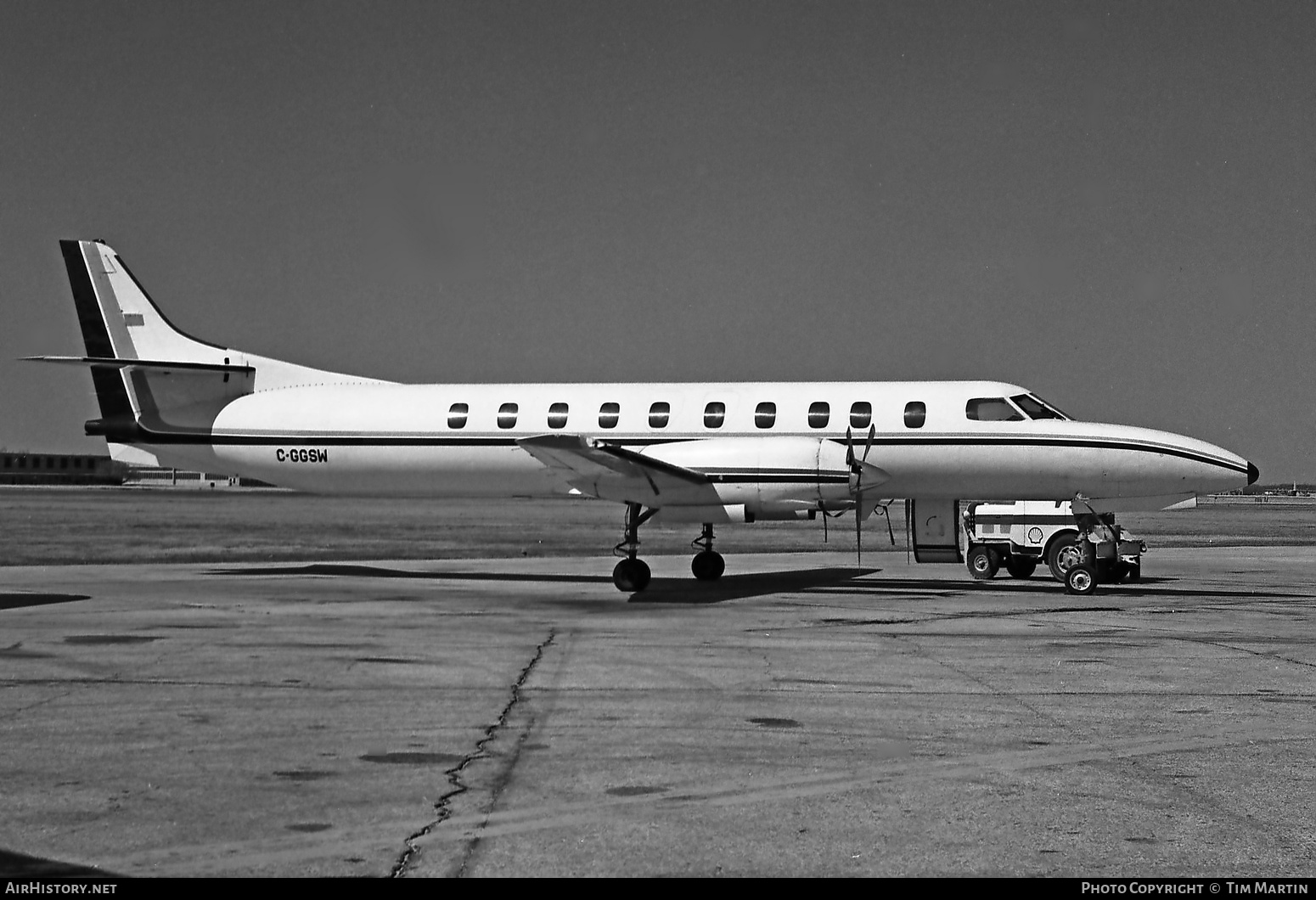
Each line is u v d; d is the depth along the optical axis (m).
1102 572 24.80
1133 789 7.90
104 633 15.52
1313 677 12.35
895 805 7.52
